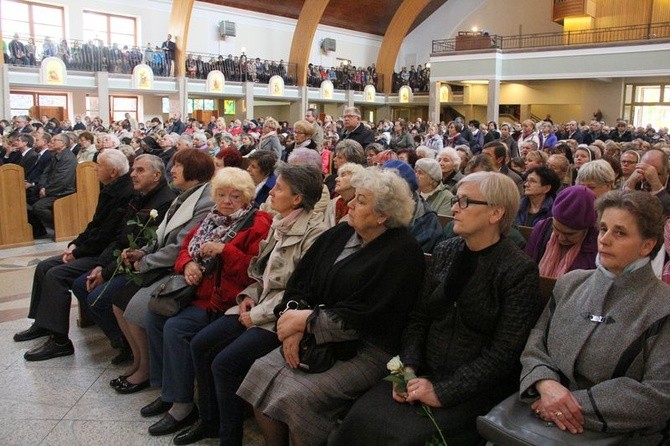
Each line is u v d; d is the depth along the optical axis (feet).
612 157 16.22
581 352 5.48
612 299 5.48
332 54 83.10
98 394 9.55
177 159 10.75
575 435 5.08
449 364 6.38
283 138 31.58
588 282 5.76
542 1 76.43
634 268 5.39
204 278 9.03
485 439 5.76
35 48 51.06
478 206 6.23
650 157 10.82
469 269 6.45
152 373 9.29
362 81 80.23
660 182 10.84
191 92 61.67
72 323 12.88
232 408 7.68
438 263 6.90
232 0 69.82
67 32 57.06
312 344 6.93
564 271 7.95
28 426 8.50
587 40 68.39
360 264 7.26
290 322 7.06
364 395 6.43
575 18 68.85
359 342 7.18
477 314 6.23
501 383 6.37
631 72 56.65
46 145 24.44
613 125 64.28
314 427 6.70
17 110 52.31
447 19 84.99
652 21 64.64
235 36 71.00
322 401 6.74
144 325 9.40
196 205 10.35
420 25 87.45
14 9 53.83
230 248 8.73
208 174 10.83
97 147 25.38
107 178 12.06
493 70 64.69
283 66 71.36
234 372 7.64
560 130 39.52
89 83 53.72
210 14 68.64
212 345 8.16
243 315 8.16
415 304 7.02
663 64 54.70
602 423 5.06
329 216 10.32
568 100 66.90
